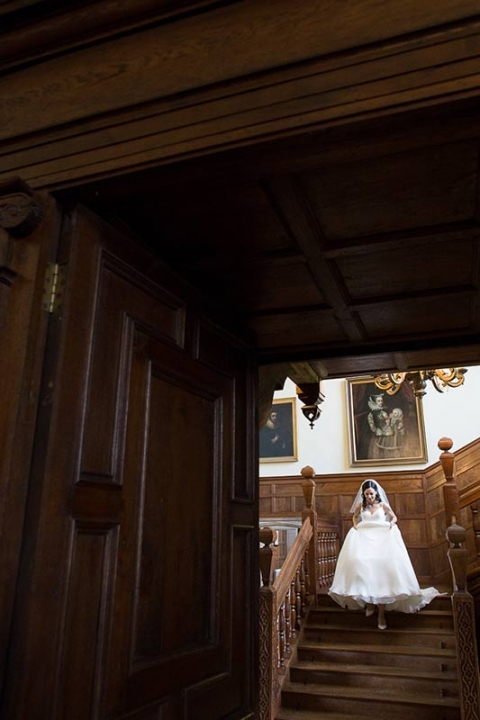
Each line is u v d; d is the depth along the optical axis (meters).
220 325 1.95
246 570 1.90
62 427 1.15
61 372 1.17
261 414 3.17
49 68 1.32
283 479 9.00
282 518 8.75
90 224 1.32
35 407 1.14
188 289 1.75
